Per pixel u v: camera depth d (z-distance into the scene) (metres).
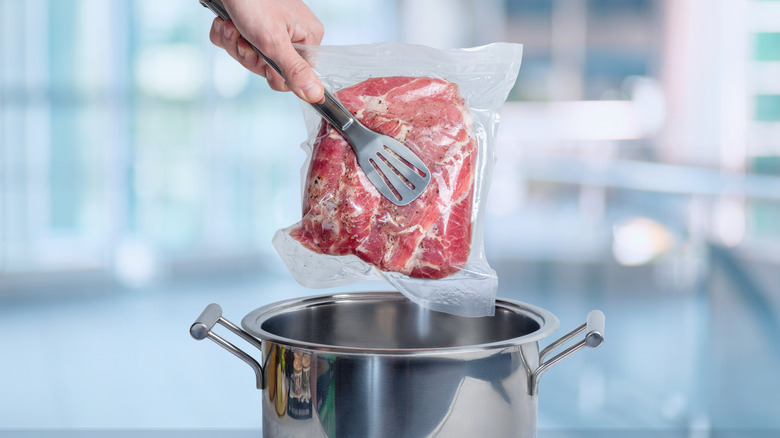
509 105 5.66
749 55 5.21
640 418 2.27
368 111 0.86
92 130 4.86
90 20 4.82
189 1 4.96
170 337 3.32
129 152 4.94
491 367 0.74
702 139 5.33
